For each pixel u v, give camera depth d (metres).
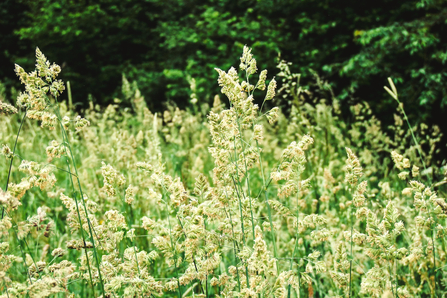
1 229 1.56
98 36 12.81
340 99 7.88
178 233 1.77
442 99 6.44
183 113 5.90
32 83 1.73
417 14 7.78
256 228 1.77
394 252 1.77
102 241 1.84
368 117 7.36
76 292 2.56
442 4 6.96
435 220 2.30
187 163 4.14
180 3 11.73
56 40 12.48
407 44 6.71
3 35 13.97
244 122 1.85
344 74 8.20
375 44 7.05
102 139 4.86
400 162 2.06
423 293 2.66
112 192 1.87
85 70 13.05
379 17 8.31
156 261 2.82
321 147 5.00
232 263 2.86
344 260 2.00
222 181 1.85
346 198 3.46
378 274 1.83
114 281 1.69
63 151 1.72
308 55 9.09
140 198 3.21
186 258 1.73
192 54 11.16
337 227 3.15
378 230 1.84
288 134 5.04
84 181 3.47
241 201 1.88
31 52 13.47
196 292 2.71
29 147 4.88
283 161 1.88
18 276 2.67
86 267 1.86
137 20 12.59
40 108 1.74
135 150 3.59
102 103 12.34
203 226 1.75
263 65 9.54
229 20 10.27
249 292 1.63
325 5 9.06
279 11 10.45
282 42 9.66
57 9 12.85
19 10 14.24
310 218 1.92
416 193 1.98
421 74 6.84
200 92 10.03
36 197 3.98
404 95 6.96
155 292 1.80
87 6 12.76
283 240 3.23
